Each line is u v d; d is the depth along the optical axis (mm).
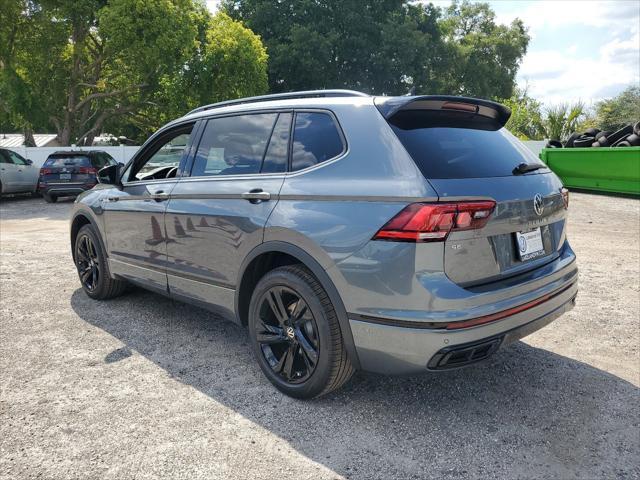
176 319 4496
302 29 31484
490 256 2656
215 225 3412
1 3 19219
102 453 2541
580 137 14555
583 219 9789
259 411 2945
